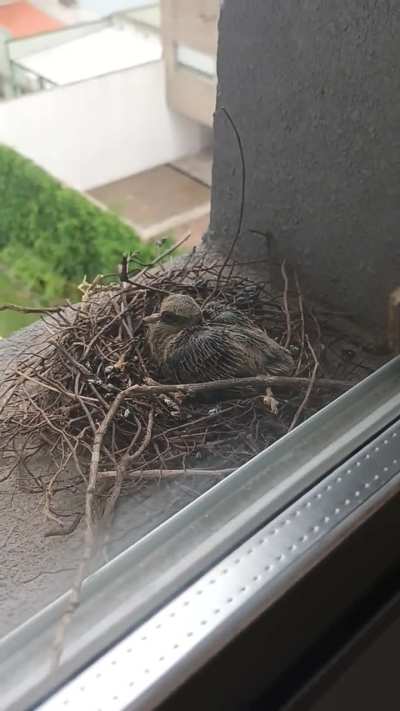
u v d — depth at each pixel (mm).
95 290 456
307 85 449
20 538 336
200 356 404
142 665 233
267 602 254
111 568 282
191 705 240
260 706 277
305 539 276
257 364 411
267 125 485
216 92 492
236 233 543
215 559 272
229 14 464
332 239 489
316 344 463
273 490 306
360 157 446
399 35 392
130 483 356
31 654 245
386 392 368
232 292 490
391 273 463
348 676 310
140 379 414
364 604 313
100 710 221
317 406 398
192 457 374
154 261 491
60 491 366
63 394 406
